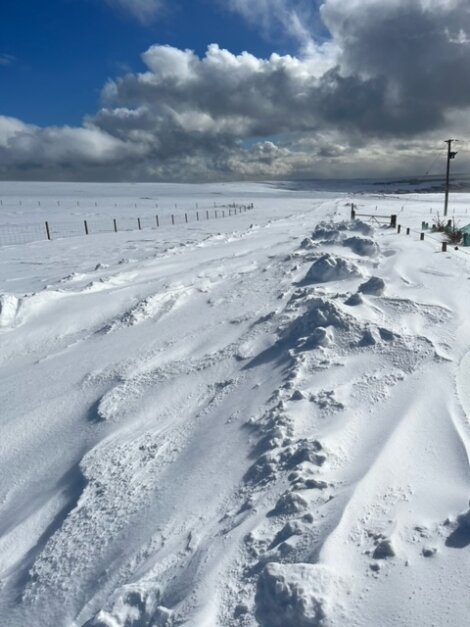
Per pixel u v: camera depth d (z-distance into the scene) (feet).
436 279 32.50
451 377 17.67
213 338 28.14
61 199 271.90
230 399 19.76
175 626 9.36
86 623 10.76
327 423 15.66
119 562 12.59
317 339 21.52
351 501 11.39
